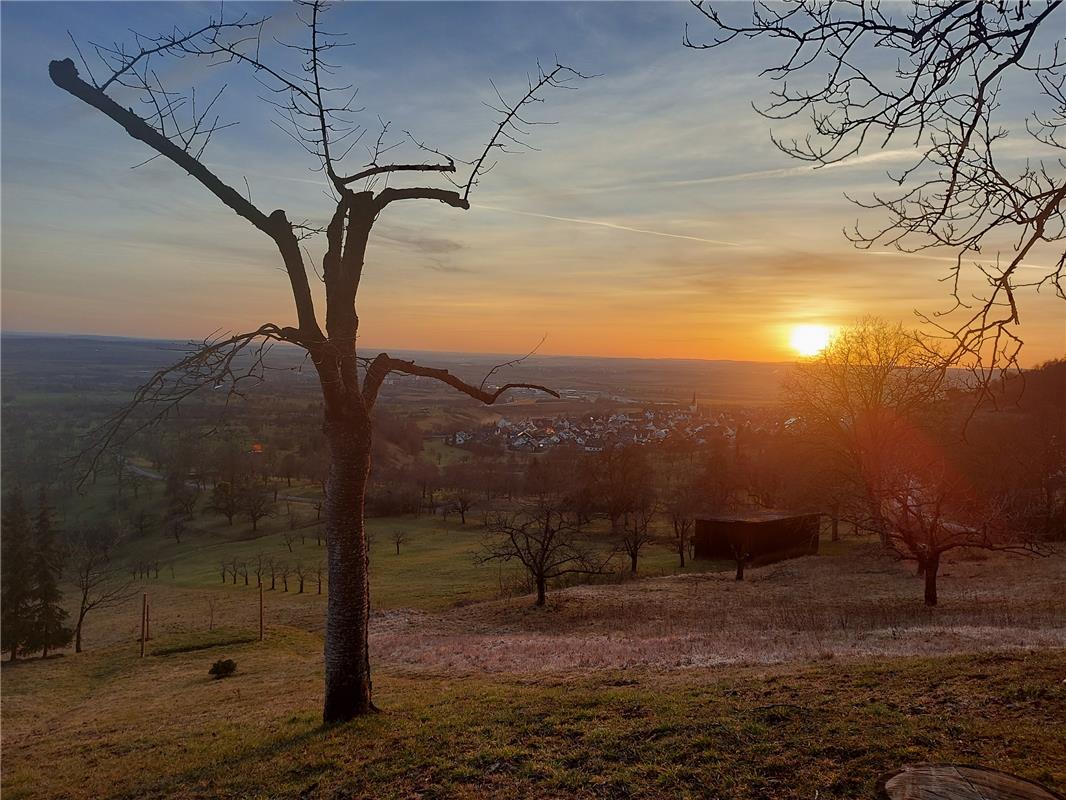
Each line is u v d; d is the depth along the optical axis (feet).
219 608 163.53
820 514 142.41
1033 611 72.59
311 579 200.13
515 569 174.91
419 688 46.09
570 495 236.02
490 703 33.65
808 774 19.93
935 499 86.28
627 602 109.29
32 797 32.37
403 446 340.80
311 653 103.96
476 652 68.49
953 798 16.75
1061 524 123.24
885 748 20.93
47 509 138.51
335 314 31.24
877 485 95.96
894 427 92.73
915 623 69.10
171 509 273.54
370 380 32.68
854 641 51.93
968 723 22.58
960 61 12.19
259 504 271.69
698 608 99.86
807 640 55.36
